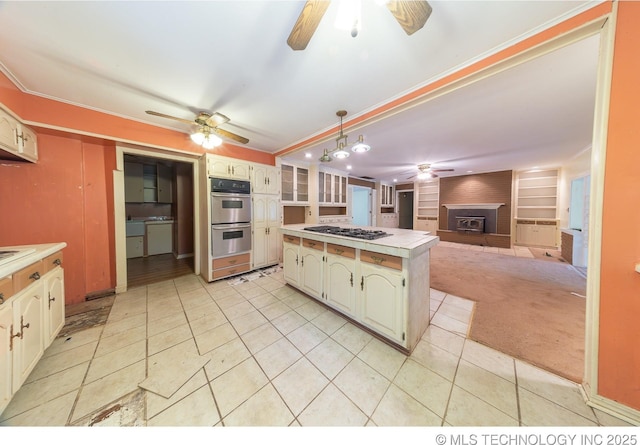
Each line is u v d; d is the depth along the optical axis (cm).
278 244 411
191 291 289
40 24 126
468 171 614
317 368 154
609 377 117
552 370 149
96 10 118
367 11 119
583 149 396
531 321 211
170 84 190
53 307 168
